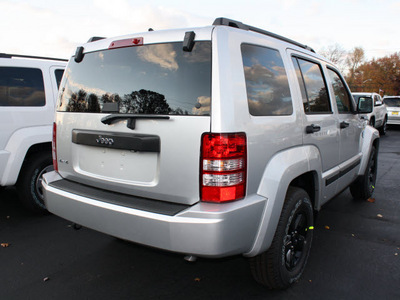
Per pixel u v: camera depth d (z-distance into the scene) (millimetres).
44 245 3594
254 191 2271
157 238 2141
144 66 2424
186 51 2244
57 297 2668
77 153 2848
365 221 4336
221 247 2055
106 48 2686
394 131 17328
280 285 2672
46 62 4594
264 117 2391
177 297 2684
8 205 4891
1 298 2641
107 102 2596
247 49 2395
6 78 4129
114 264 3207
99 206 2393
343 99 4039
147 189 2348
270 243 2414
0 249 3490
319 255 3391
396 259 3316
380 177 6742
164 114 2254
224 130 2059
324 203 3428
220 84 2102
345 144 3893
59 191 2719
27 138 4148
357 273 3049
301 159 2744
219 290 2785
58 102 3070
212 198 2104
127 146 2383
